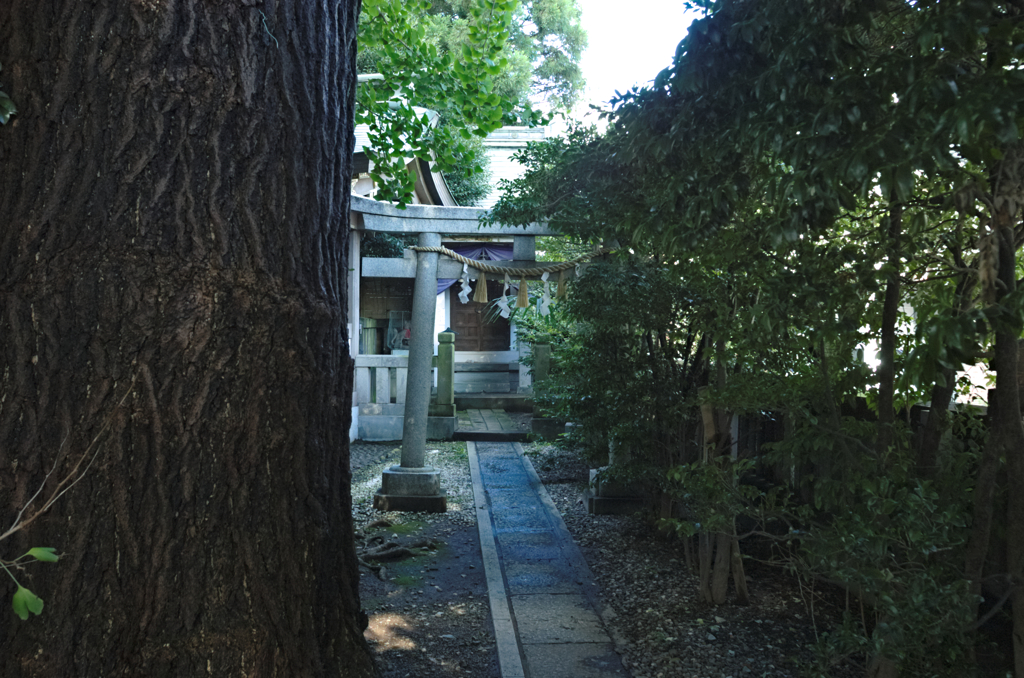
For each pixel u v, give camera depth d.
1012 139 1.62
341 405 2.84
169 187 2.23
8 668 2.14
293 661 2.47
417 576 5.19
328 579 2.67
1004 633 3.22
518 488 7.97
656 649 3.91
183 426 2.26
